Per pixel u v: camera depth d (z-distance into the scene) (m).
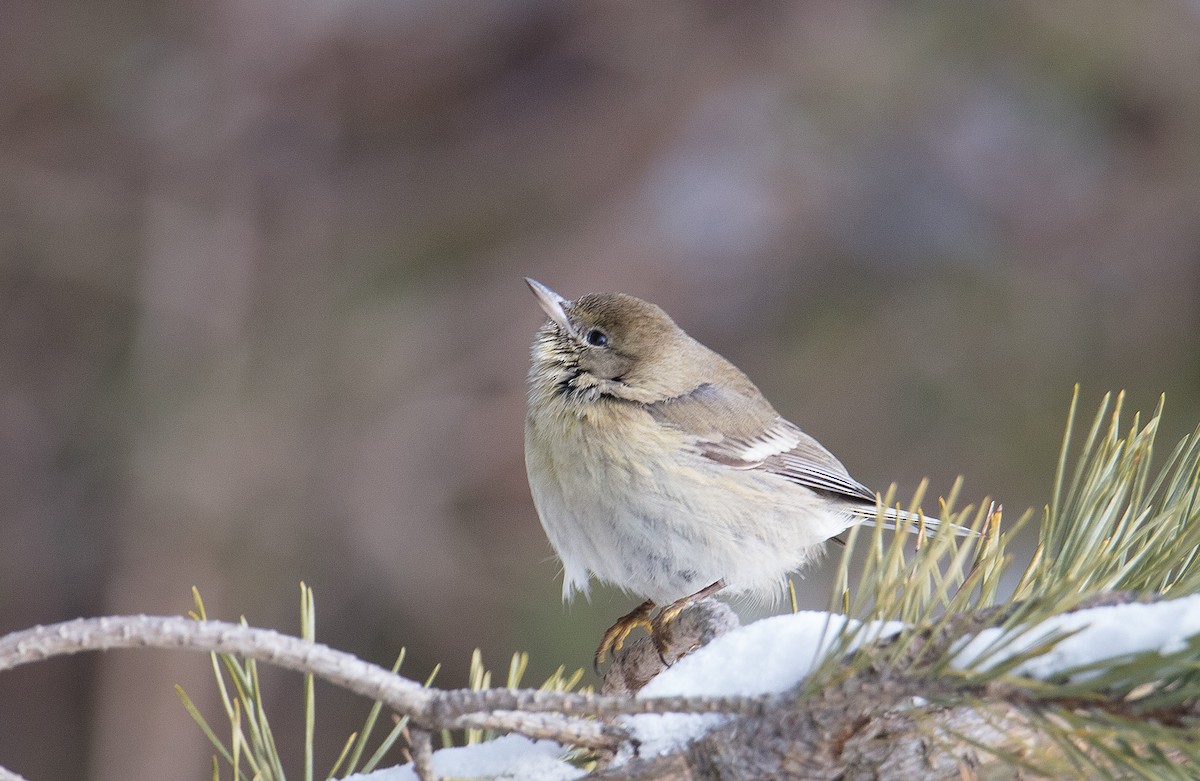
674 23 14.42
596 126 14.62
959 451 11.50
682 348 8.08
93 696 14.46
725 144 14.18
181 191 15.59
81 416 14.66
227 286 15.02
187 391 14.26
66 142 15.73
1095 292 11.93
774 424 8.00
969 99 13.10
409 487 13.62
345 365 14.12
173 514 13.62
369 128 15.77
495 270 14.37
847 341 12.47
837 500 8.15
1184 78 12.30
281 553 13.49
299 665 3.64
